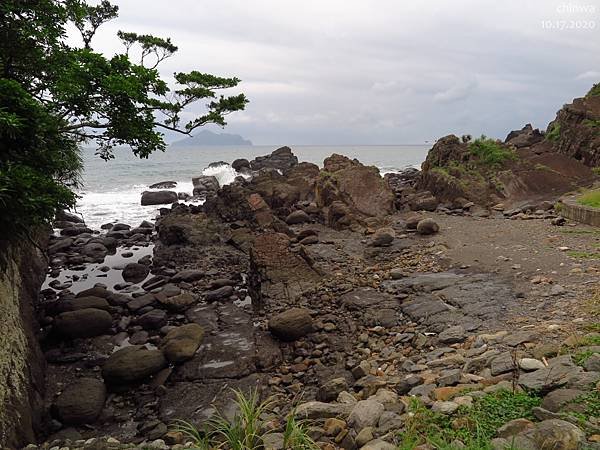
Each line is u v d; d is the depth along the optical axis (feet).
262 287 42.98
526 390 16.98
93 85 31.91
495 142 87.86
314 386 27.30
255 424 17.43
